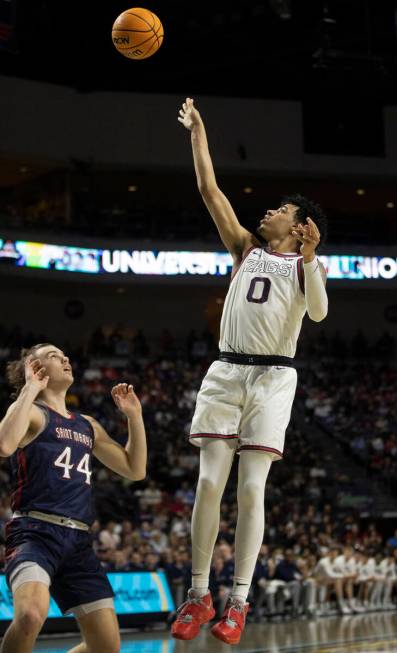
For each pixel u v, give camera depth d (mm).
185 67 31719
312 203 5293
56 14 28750
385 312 37969
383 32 28469
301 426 31422
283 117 34281
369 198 37250
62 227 31516
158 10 28859
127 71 32219
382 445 29625
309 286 4766
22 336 32062
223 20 28922
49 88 32438
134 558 16828
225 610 4664
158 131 33469
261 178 34750
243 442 4863
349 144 34469
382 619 19031
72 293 34875
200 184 5348
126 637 14953
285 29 29109
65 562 5305
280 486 26125
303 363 35000
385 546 25375
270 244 5242
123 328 36031
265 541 21719
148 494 22547
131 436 5824
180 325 36656
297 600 19516
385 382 34000
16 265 30359
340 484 27344
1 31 16500
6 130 31641
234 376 4949
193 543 4820
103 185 35156
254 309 4992
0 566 15031
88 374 30141
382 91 31984
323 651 12289
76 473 5418
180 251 32844
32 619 4793
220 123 33844
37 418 5371
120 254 32188
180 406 29719
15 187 35594
